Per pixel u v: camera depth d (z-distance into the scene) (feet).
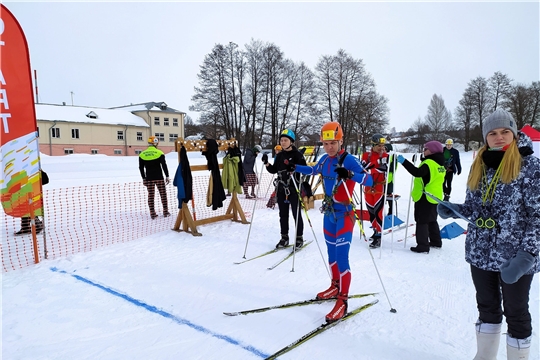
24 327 9.45
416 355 8.22
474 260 7.03
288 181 16.11
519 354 6.82
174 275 13.25
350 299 11.16
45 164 57.52
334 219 10.75
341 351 8.37
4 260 14.74
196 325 9.62
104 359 8.11
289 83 140.56
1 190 13.91
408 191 37.45
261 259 15.17
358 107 139.85
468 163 75.87
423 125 187.11
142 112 158.30
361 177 10.05
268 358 8.05
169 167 60.80
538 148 16.29
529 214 6.21
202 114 133.08
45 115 129.59
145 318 10.00
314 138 140.97
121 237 18.52
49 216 23.22
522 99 140.67
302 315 10.18
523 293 6.67
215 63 129.18
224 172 22.30
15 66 13.69
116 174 49.47
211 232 19.77
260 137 140.87
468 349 8.45
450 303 10.89
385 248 16.88
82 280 12.66
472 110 152.46
